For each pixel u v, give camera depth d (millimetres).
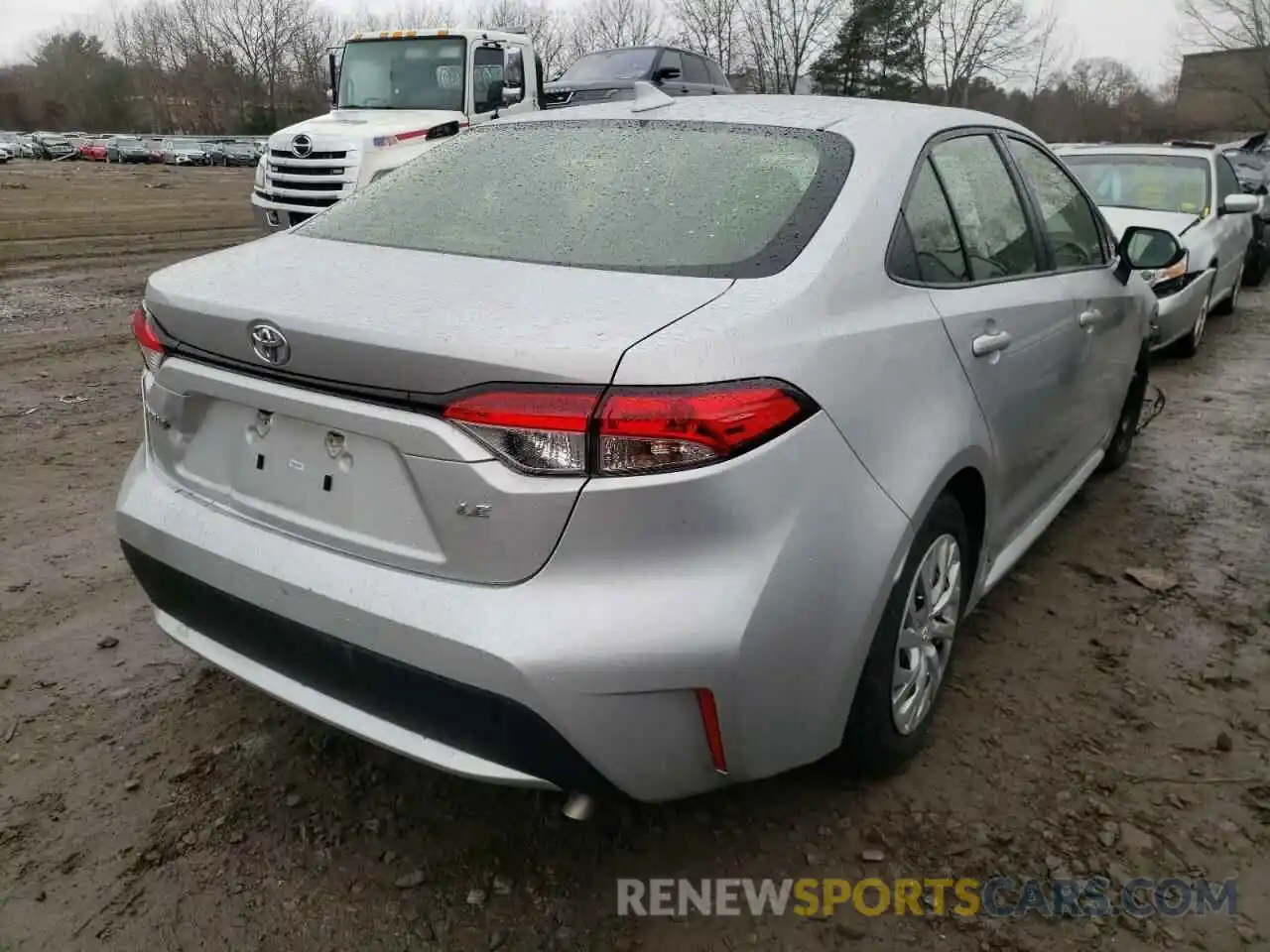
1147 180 8289
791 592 2021
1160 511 4535
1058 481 3723
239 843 2432
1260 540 4223
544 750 1955
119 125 83375
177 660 3191
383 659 2039
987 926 2232
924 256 2613
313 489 2180
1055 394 3314
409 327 1969
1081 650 3346
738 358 1962
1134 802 2607
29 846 2400
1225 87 47344
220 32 79188
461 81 10867
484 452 1916
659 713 1965
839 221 2379
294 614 2162
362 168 9766
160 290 2383
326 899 2273
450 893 2297
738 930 2217
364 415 2037
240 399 2246
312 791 2613
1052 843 2469
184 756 2736
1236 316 9594
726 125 2807
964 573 2877
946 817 2551
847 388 2166
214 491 2387
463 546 1968
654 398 1862
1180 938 2201
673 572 1931
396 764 2729
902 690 2566
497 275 2256
